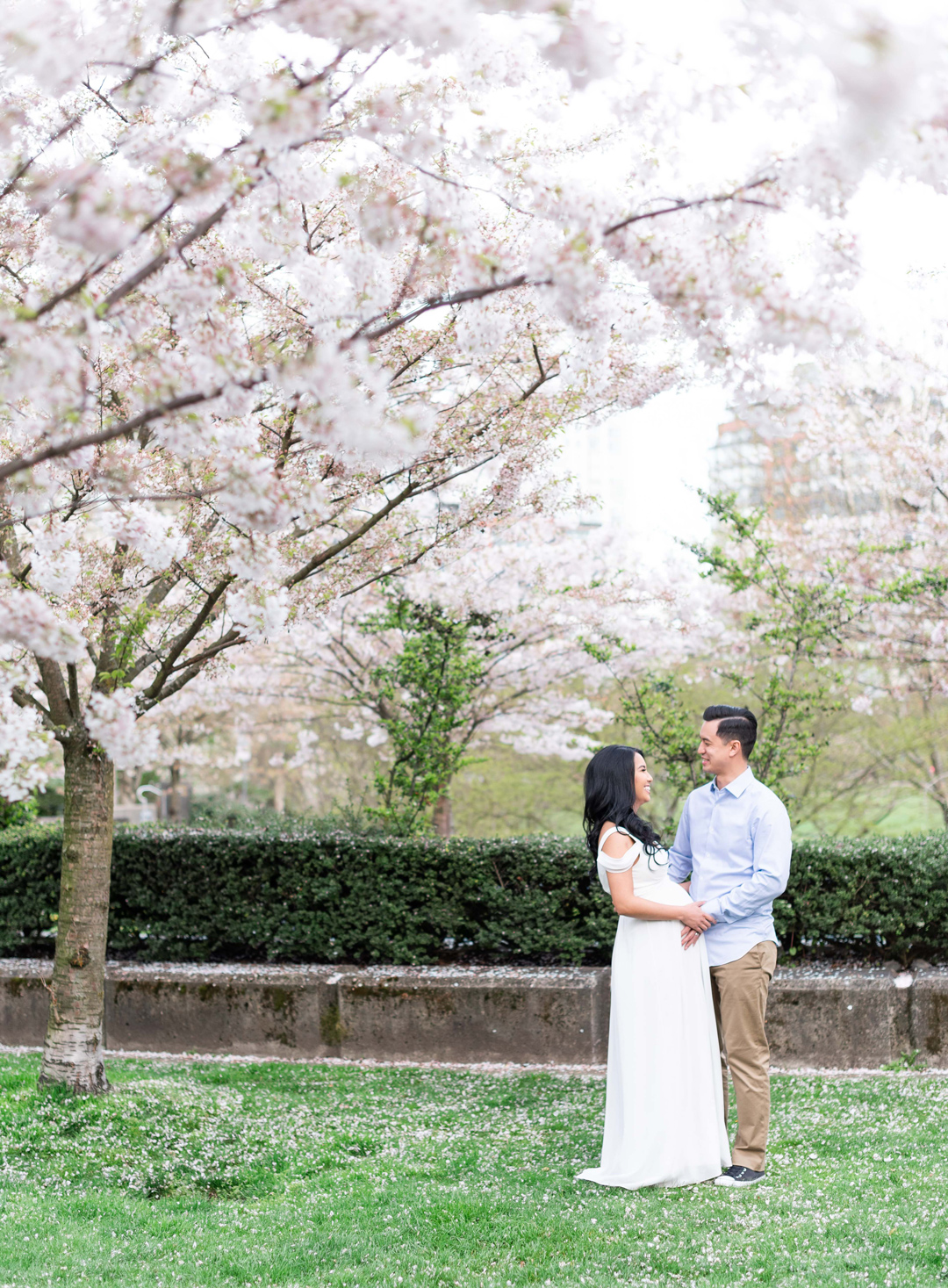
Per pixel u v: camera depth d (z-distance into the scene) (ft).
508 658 33.22
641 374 15.46
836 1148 13.87
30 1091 15.51
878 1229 10.83
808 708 26.78
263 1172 13.62
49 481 10.52
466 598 29.63
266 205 8.90
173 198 7.65
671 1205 11.76
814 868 20.62
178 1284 10.03
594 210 8.04
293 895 22.40
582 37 7.15
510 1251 10.66
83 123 10.93
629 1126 12.68
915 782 42.75
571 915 21.59
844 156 7.34
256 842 22.47
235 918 22.49
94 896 16.01
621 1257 10.36
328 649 32.81
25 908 23.27
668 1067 12.64
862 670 37.83
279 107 7.36
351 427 7.98
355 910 22.03
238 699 36.86
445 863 21.93
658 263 8.07
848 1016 18.93
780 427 8.96
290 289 12.71
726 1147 13.03
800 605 27.20
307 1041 20.56
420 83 9.75
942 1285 9.54
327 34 7.20
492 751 43.88
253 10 7.70
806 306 7.84
